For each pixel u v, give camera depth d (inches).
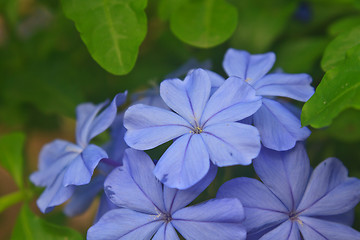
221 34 7.3
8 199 7.6
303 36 8.8
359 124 7.7
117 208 6.2
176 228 5.9
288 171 6.1
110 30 6.8
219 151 5.7
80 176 6.1
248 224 5.9
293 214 6.1
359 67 6.0
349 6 8.5
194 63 7.7
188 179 5.6
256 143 5.7
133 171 6.1
